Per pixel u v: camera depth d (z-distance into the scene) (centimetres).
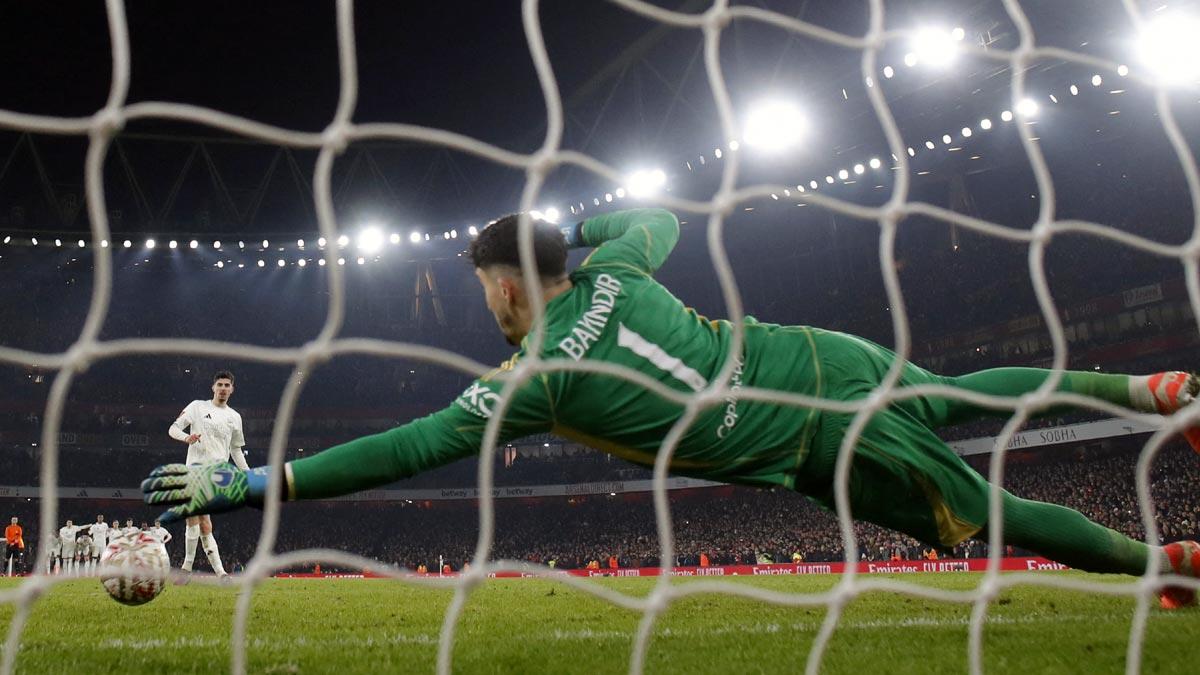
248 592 167
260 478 272
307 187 3288
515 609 672
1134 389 388
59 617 580
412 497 4341
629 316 333
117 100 158
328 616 617
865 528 3356
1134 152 3500
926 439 363
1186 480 2838
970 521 366
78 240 3259
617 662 353
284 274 4678
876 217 222
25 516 4006
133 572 214
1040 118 2869
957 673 308
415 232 3419
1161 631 404
